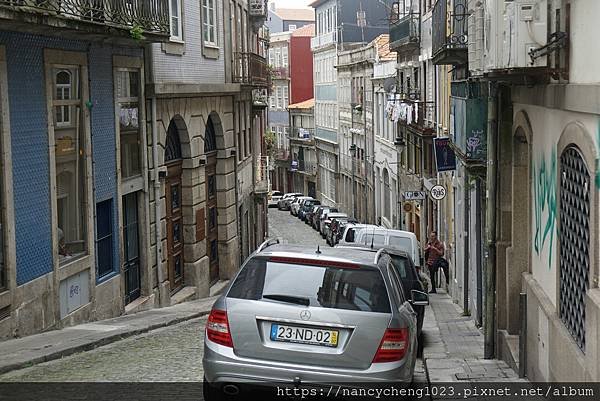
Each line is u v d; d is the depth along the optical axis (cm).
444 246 3975
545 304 1273
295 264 1106
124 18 2200
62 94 2073
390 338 1059
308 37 11775
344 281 1091
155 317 2347
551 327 1228
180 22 3038
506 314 1694
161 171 2775
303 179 11300
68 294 2070
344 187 9006
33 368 1487
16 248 1795
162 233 2845
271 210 9838
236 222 3947
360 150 8006
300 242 6788
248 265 1120
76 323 2103
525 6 1166
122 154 2500
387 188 6788
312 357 1050
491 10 1283
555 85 1174
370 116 7469
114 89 2389
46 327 1930
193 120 3195
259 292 1087
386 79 6181
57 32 1912
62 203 2080
